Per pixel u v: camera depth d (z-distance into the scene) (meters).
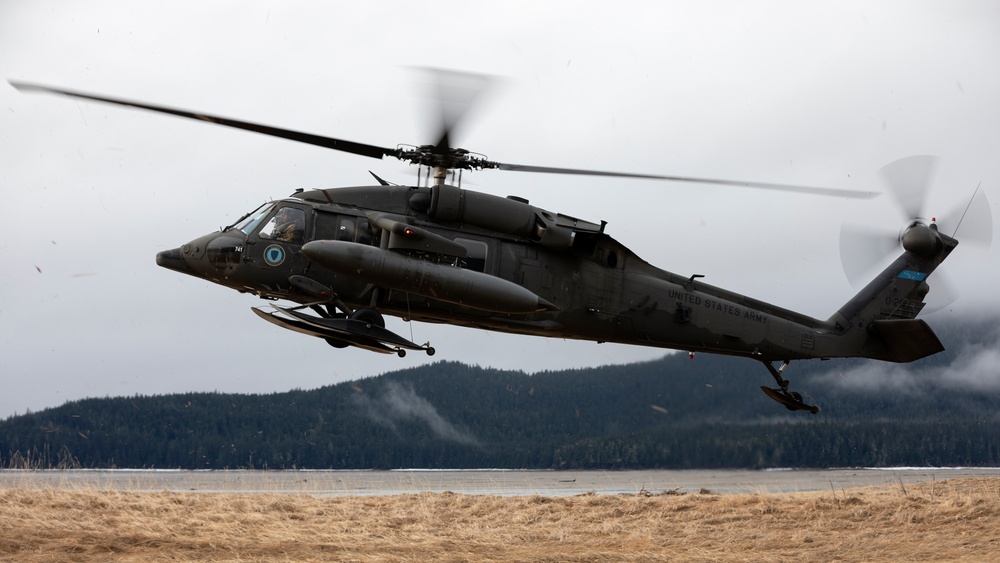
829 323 33.25
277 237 25.38
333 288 25.64
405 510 24.81
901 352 34.31
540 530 22.94
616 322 28.44
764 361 32.09
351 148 25.17
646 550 20.81
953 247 35.19
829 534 22.30
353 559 18.09
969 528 22.02
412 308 26.23
